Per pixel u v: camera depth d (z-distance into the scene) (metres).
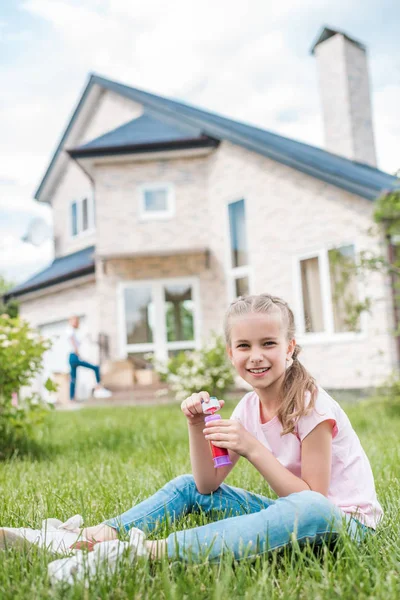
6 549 1.95
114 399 12.65
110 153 13.93
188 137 13.75
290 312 2.30
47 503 2.83
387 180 11.87
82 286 15.66
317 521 1.92
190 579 1.68
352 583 1.61
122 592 1.61
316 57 16.42
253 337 2.16
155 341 13.89
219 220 13.87
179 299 14.00
